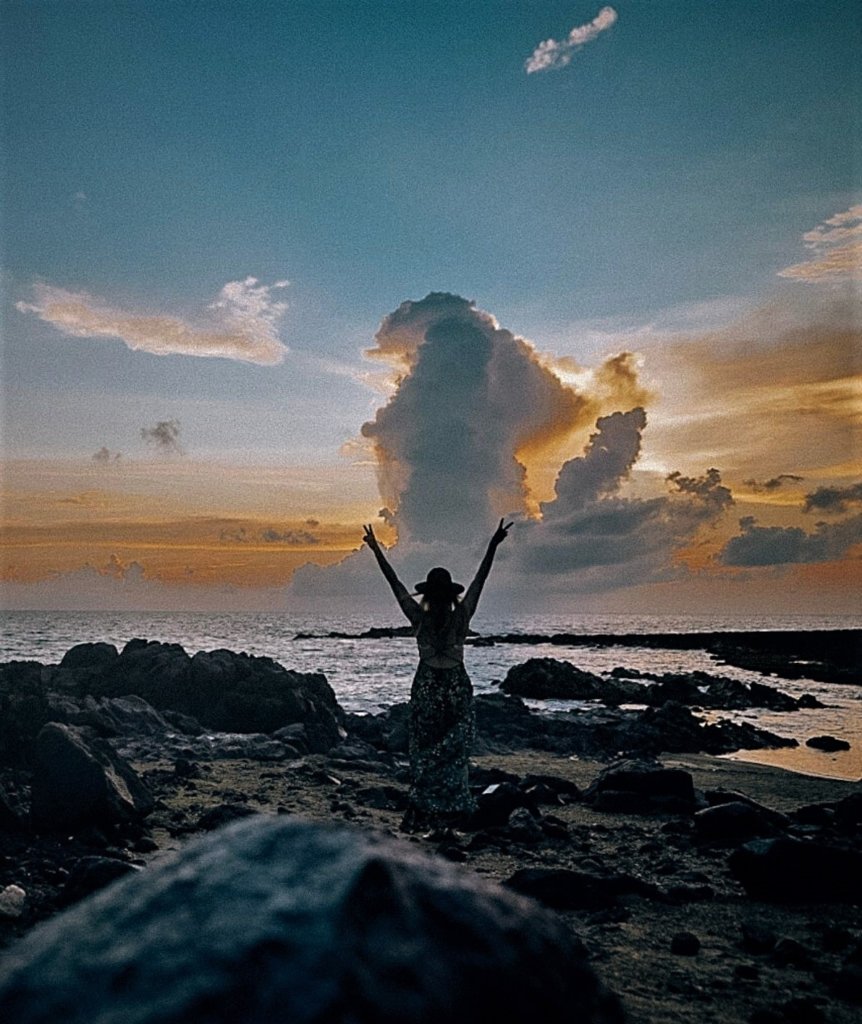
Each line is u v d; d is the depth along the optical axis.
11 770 9.38
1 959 1.78
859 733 21.33
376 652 61.66
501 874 6.24
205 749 13.30
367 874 1.87
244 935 1.68
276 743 13.60
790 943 4.57
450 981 1.76
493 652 67.44
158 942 1.70
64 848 6.81
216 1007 1.54
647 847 7.17
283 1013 1.53
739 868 5.82
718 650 62.19
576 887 5.52
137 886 1.94
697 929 5.05
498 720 19.08
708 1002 3.90
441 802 6.59
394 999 1.63
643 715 20.92
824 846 5.76
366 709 24.33
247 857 1.97
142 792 8.20
